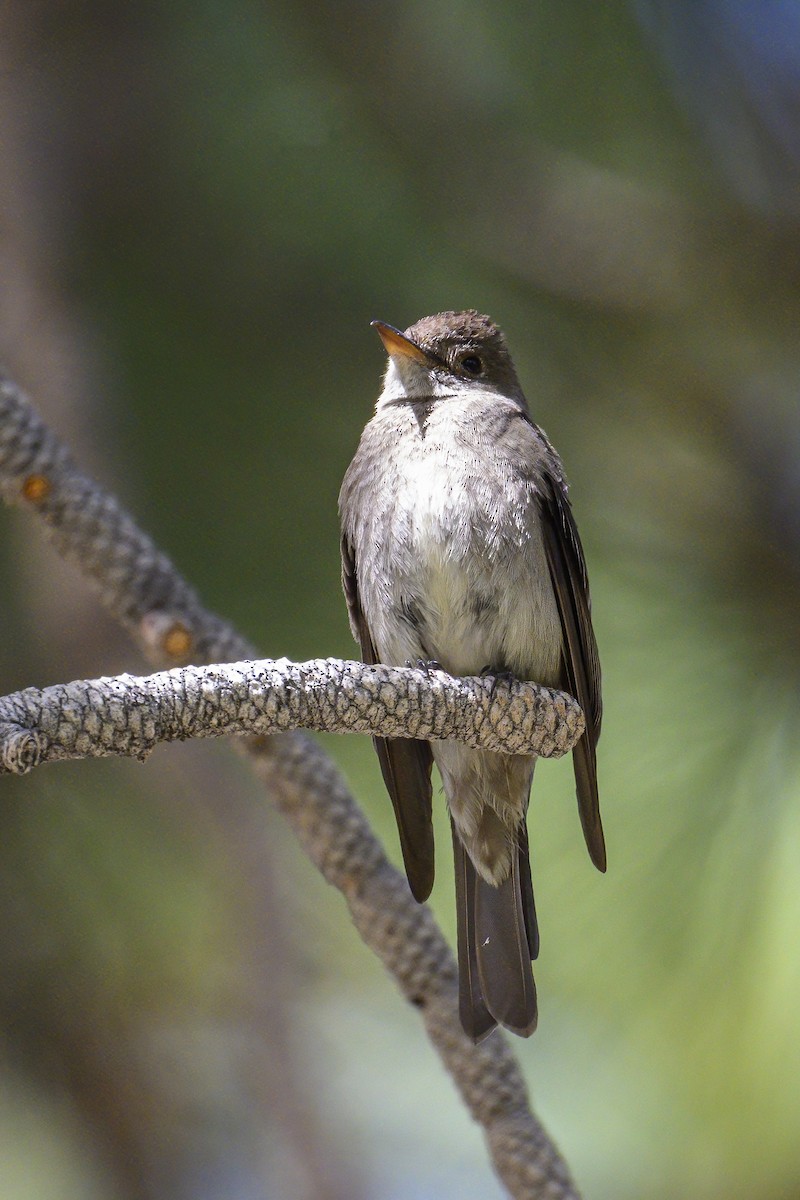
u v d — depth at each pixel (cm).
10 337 876
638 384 854
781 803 748
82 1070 951
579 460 844
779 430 827
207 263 891
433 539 764
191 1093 1000
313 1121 983
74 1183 982
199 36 888
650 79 861
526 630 771
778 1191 878
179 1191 1002
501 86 869
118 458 872
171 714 475
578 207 853
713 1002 763
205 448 877
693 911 755
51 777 871
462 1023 613
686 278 841
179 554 865
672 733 772
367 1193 1061
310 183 881
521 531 767
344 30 844
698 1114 876
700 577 802
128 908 902
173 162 897
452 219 870
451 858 857
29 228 895
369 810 841
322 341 895
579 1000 855
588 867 797
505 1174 603
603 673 791
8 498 632
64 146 908
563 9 853
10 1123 973
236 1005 971
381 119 862
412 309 898
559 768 839
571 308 865
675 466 835
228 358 886
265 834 963
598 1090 995
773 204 837
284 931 966
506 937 738
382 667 554
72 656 899
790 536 802
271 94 879
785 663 776
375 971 1049
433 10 855
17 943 888
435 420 793
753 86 837
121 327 890
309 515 874
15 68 903
